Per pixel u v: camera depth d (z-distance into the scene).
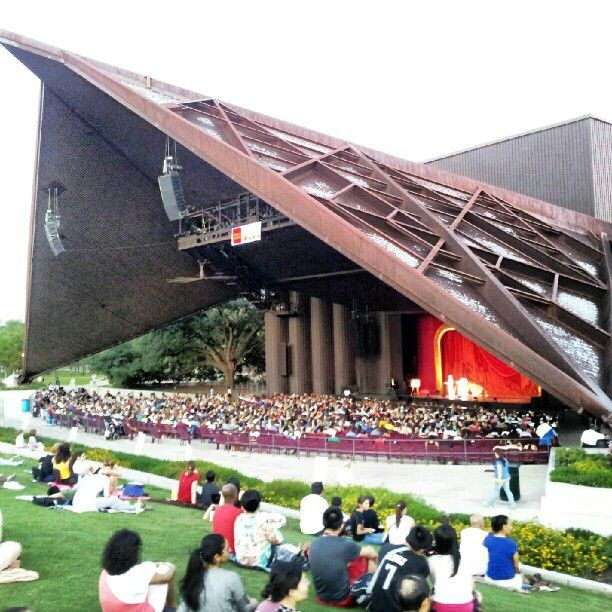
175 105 29.03
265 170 24.41
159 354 62.03
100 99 31.75
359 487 16.19
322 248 37.34
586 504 13.38
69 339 44.31
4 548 7.00
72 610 6.06
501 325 20.28
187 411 32.47
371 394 47.03
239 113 32.56
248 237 33.03
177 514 11.94
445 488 18.33
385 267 21.00
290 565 5.03
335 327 49.03
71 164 35.91
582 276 26.72
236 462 23.62
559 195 44.22
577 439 28.41
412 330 49.56
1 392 61.47
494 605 7.30
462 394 45.78
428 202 28.80
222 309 60.50
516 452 22.34
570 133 43.94
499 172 47.72
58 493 11.80
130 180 38.12
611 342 21.55
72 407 36.81
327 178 27.05
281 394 47.56
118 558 5.32
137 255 41.94
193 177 37.00
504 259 23.92
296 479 19.69
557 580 10.41
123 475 19.81
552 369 18.39
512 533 12.63
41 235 37.72
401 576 5.41
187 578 5.08
